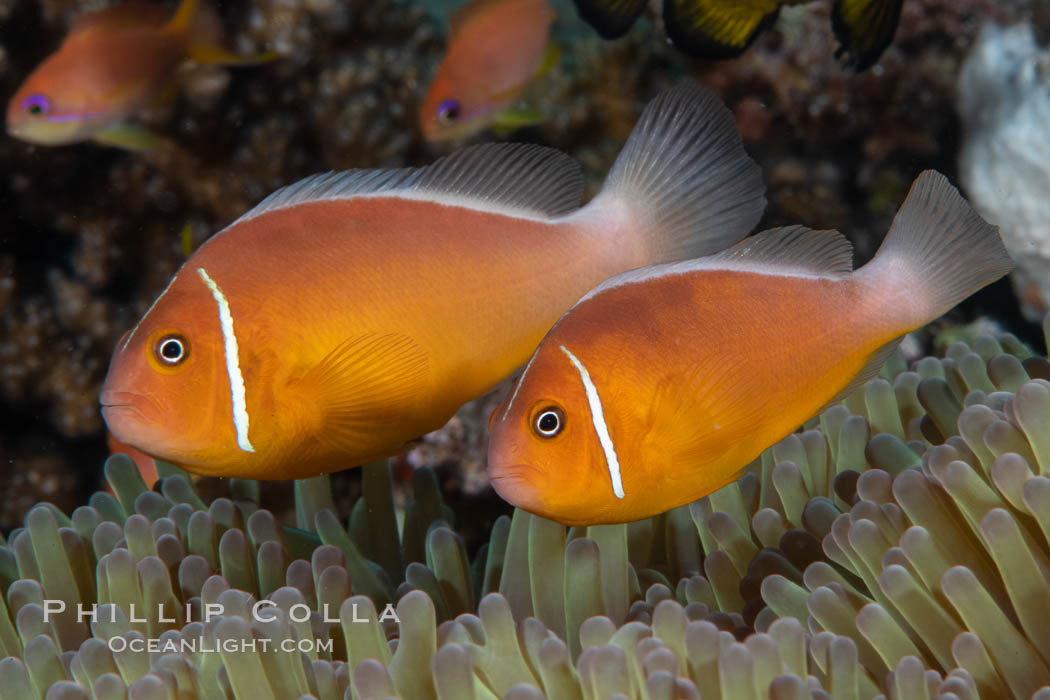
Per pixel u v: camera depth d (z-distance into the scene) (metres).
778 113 0.52
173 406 0.25
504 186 0.25
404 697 0.25
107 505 0.32
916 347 0.48
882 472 0.27
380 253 0.25
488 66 0.41
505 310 0.25
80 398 0.46
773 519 0.28
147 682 0.25
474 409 0.42
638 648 0.24
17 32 0.43
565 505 0.24
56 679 0.26
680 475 0.24
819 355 0.24
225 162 0.45
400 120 0.47
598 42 0.52
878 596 0.26
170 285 0.25
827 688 0.24
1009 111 0.45
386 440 0.26
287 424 0.25
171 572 0.29
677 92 0.25
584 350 0.24
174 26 0.39
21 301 0.47
